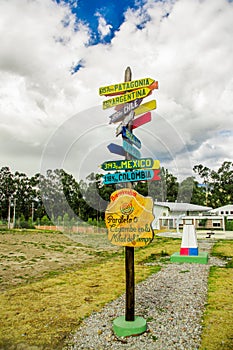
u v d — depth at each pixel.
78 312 4.20
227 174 42.72
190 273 6.81
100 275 6.75
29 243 14.07
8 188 42.38
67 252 10.97
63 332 3.51
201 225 22.75
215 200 41.88
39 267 7.89
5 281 6.23
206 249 11.50
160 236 17.47
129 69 3.86
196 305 4.43
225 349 3.04
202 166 44.34
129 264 3.58
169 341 3.23
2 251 11.06
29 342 3.26
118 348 3.08
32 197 42.09
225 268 7.40
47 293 5.21
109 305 4.50
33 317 4.01
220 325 3.66
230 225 21.73
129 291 3.59
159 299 4.76
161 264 8.20
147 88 3.62
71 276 6.66
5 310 4.30
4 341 3.29
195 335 3.38
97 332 3.49
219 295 4.95
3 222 35.09
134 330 3.37
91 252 10.97
